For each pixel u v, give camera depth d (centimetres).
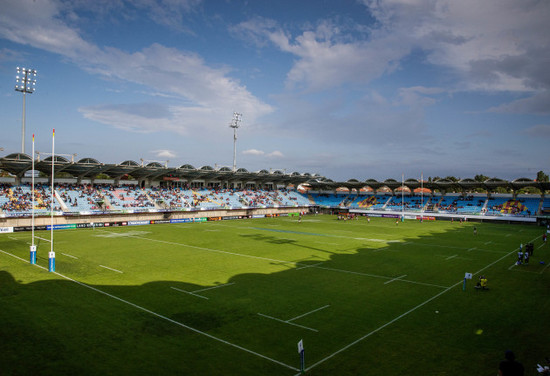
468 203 10738
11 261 4141
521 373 1116
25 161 7056
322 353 1989
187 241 5875
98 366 1802
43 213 7100
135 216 8444
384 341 2152
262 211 11019
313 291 3159
